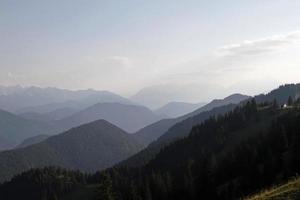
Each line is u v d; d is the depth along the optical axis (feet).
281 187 159.12
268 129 601.62
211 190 420.77
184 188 467.52
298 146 381.81
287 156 380.58
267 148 428.97
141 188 492.95
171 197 475.31
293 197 135.85
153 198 483.51
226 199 389.60
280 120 613.52
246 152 447.83
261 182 366.63
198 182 447.42
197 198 435.94
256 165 401.70
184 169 625.82
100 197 272.51
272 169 368.68
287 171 343.46
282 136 430.61
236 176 430.61
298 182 155.53
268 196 147.54
